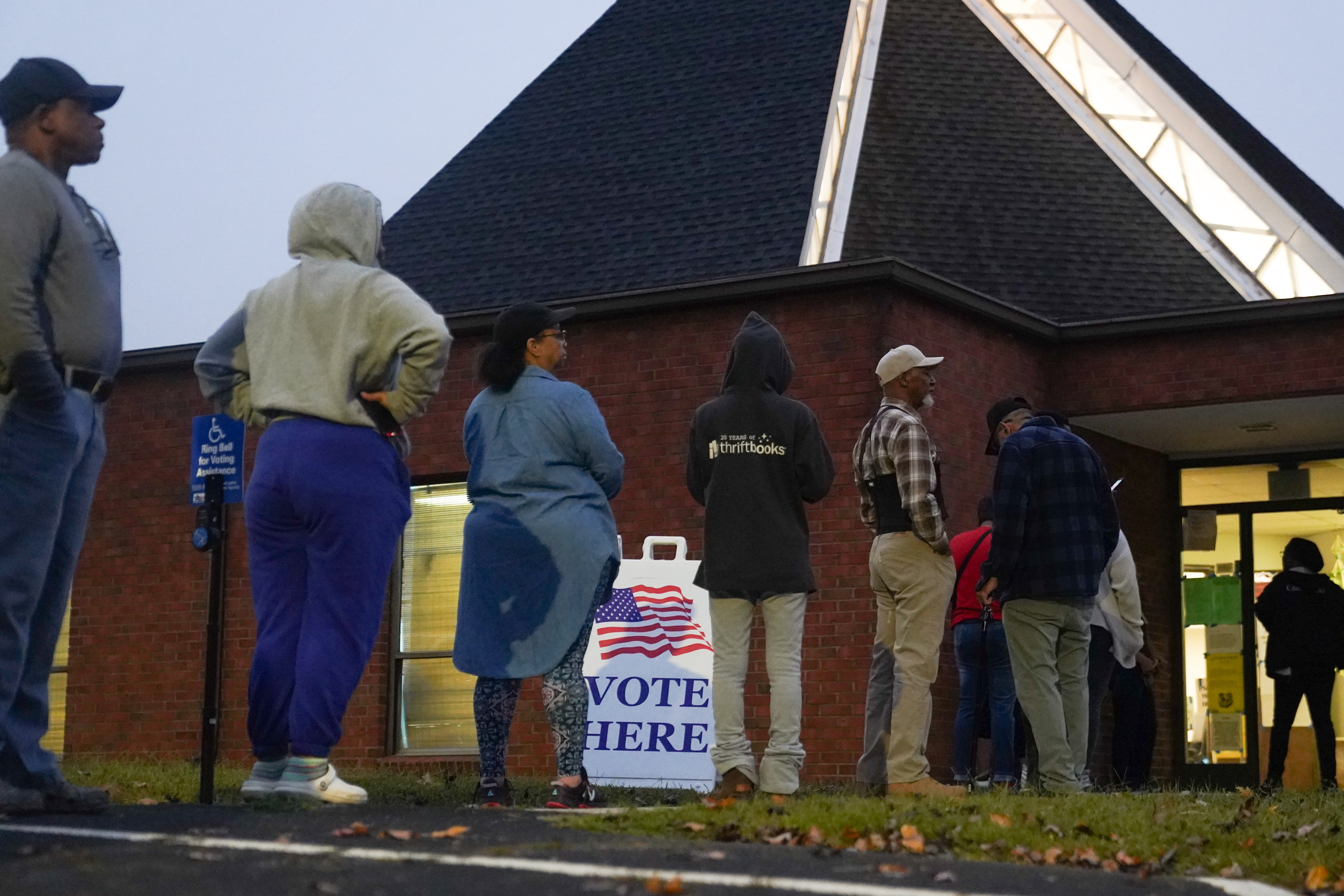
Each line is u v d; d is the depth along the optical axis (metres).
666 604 9.62
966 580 9.82
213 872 3.96
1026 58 19.05
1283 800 7.25
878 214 16.34
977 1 19.69
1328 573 14.99
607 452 6.52
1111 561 9.58
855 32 18.53
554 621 6.37
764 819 5.56
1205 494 15.51
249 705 6.29
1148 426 14.19
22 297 4.98
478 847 4.54
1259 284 16.91
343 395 5.81
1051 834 5.74
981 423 12.73
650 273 15.84
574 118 18.84
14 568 5.05
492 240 17.34
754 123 17.42
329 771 5.72
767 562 6.90
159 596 14.40
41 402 5.09
